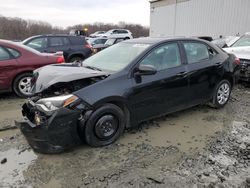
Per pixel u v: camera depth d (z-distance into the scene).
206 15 21.22
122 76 3.63
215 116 4.77
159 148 3.53
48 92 3.47
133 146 3.57
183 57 4.37
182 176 2.89
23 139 3.79
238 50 7.40
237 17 18.27
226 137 3.89
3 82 5.55
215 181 2.80
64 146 3.26
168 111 4.26
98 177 2.87
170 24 26.39
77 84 3.45
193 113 4.92
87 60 4.65
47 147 3.18
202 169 3.03
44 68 4.15
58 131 3.14
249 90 6.77
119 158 3.26
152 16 29.59
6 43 5.63
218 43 11.62
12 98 5.86
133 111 3.76
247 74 6.71
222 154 3.38
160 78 3.97
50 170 3.01
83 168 3.04
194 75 4.45
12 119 4.56
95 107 3.34
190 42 4.57
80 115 3.27
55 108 3.13
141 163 3.15
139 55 3.86
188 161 3.20
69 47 9.95
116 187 2.71
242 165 3.12
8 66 5.52
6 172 2.97
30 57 5.79
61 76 3.46
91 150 3.45
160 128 4.20
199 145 3.63
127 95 3.61
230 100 5.82
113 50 4.50
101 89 3.40
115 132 3.65
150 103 3.93
